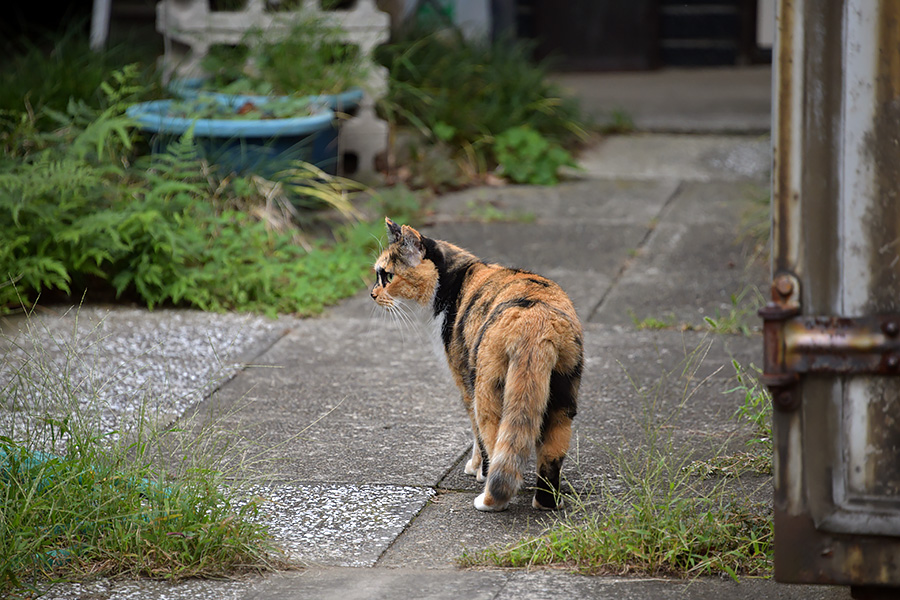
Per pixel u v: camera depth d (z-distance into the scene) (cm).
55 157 832
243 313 781
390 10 1329
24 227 774
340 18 1091
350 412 600
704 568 402
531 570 409
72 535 419
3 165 812
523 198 1078
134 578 403
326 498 486
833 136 315
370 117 1108
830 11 311
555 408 459
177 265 796
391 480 508
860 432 323
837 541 329
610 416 584
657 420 574
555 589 385
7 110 954
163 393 620
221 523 420
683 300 791
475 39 1358
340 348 714
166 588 393
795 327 324
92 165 868
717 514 432
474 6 1479
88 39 1225
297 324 764
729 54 1659
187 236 802
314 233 941
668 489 468
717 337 715
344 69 1081
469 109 1198
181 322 756
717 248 912
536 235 955
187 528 421
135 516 423
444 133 1142
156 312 777
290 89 1045
